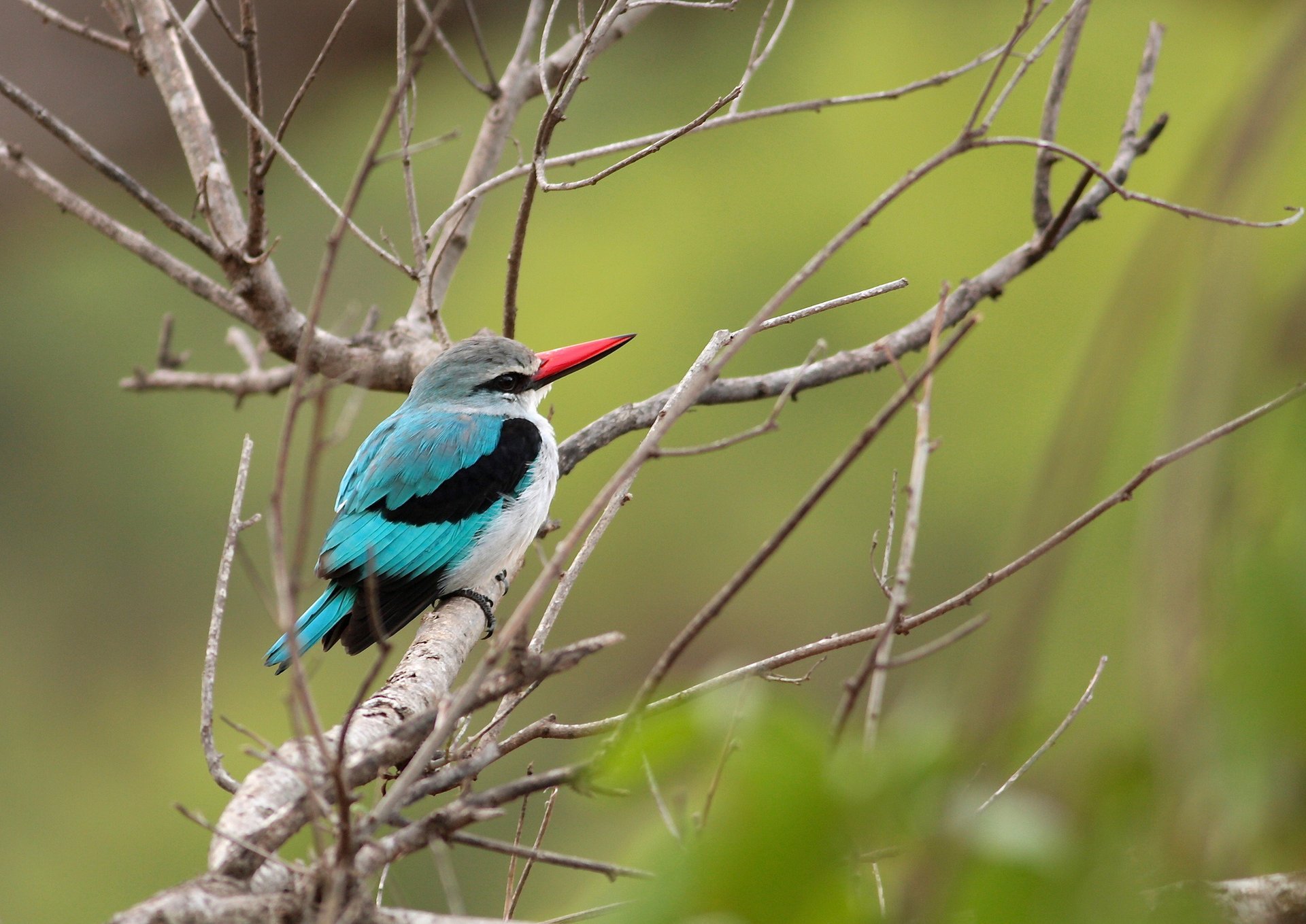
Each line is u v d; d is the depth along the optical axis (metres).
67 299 18.22
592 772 4.18
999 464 16.17
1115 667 2.66
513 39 17.64
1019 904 2.57
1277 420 2.46
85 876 16.12
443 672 7.68
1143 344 2.67
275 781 5.33
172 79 9.21
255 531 17.62
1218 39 15.88
